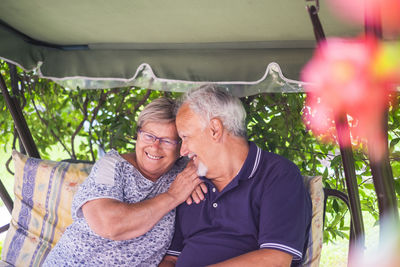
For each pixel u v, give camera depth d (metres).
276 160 2.03
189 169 2.13
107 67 2.87
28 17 2.53
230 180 2.05
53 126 3.99
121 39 2.77
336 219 3.10
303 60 2.45
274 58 2.51
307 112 3.11
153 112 2.13
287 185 1.95
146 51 2.81
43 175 2.63
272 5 2.03
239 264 1.81
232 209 2.03
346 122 1.77
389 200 1.62
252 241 2.00
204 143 2.01
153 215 2.04
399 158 2.82
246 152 2.05
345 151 1.77
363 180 3.21
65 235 2.19
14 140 3.75
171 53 2.75
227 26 2.36
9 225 2.87
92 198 2.05
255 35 2.47
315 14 1.65
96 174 2.12
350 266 1.98
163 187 2.24
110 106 3.59
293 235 1.84
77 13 2.36
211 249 2.04
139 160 2.21
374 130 1.61
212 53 2.68
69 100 3.89
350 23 2.16
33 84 3.80
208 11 2.16
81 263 2.11
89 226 2.05
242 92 2.78
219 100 2.00
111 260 2.11
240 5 2.06
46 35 2.84
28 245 2.57
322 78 2.07
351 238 2.05
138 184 2.17
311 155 3.16
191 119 2.00
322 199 2.21
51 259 2.20
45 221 2.59
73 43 2.98
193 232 2.14
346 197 2.25
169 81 2.73
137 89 3.58
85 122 4.01
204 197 2.12
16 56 2.79
